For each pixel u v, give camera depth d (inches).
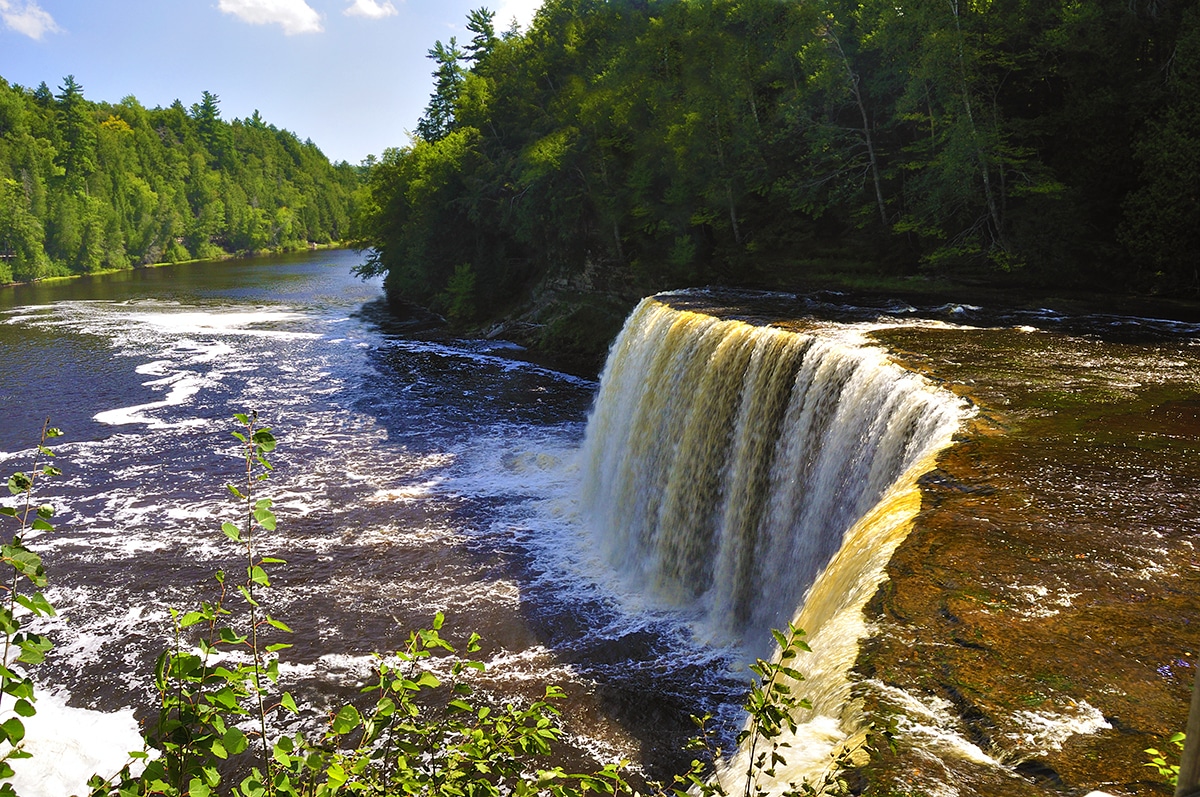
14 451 1268.5
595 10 2620.6
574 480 1158.3
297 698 657.0
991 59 1341.0
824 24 1627.7
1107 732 236.7
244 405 1505.9
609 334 1836.9
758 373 822.5
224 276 4269.2
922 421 579.2
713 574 845.2
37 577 152.5
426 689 666.2
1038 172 1298.0
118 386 1653.5
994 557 350.0
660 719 626.5
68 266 4980.3
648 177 1840.6
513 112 2568.9
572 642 745.0
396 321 2395.4
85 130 6008.9
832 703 266.1
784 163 1733.5
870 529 415.8
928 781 212.8
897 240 1503.4
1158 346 808.9
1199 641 283.7
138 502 1063.6
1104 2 1338.6
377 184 2933.1
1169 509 398.0
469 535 975.6
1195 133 1151.0
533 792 213.9
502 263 2299.5
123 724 628.1
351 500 1075.3
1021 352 763.4
